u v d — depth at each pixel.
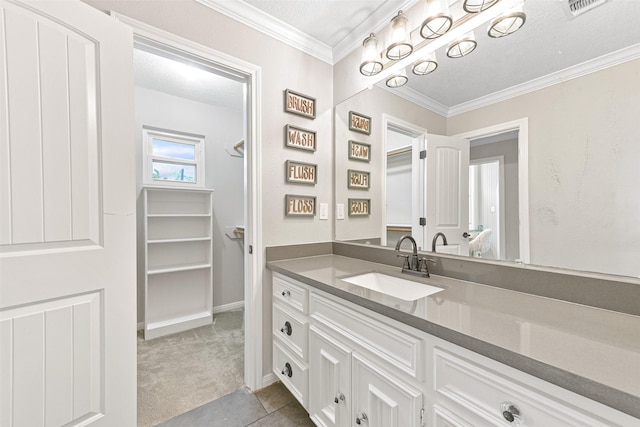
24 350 0.90
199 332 2.50
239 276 3.16
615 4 0.86
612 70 0.87
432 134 1.40
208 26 1.45
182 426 1.38
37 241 0.92
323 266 1.55
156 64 2.17
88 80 1.02
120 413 1.10
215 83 2.50
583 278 0.89
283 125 1.74
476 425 0.66
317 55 1.91
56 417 0.95
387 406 0.89
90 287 1.02
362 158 1.80
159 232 2.65
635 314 0.79
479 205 1.21
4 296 0.86
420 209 1.46
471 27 1.23
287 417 1.45
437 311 0.83
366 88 1.75
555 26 0.99
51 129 0.94
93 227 1.04
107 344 1.06
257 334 1.64
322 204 1.93
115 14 1.19
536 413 0.57
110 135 1.07
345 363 1.07
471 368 0.68
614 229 0.86
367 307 0.95
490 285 1.13
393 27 1.44
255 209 1.63
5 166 0.86
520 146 1.08
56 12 0.94
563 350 0.60
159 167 2.71
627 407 0.45
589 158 0.91
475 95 1.22
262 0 1.51
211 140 2.98
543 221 1.01
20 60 0.88
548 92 1.00
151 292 2.58
